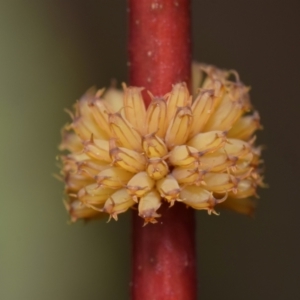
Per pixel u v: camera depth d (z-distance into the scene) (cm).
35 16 17
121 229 18
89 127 12
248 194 12
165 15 12
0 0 17
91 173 12
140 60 12
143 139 12
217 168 12
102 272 18
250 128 12
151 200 12
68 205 12
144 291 12
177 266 12
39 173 17
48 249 17
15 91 17
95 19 18
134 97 12
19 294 16
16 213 16
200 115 12
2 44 17
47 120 17
